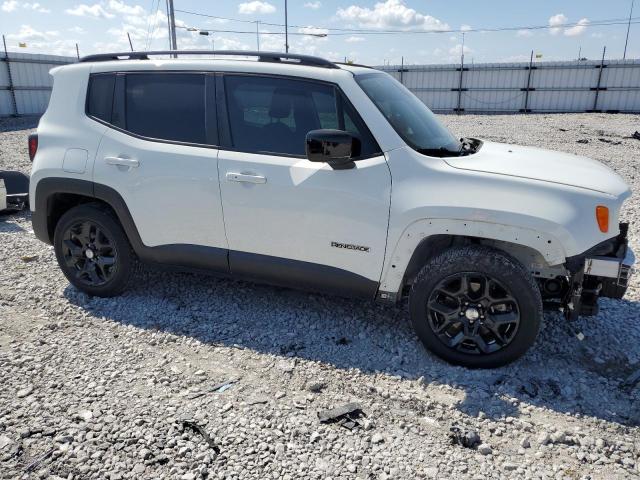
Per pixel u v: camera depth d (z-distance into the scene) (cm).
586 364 357
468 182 330
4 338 380
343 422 292
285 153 369
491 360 341
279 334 393
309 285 382
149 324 405
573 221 314
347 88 357
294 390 323
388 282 357
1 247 585
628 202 805
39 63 2550
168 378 332
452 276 336
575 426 293
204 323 408
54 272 510
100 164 411
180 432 280
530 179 327
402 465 260
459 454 270
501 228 322
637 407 310
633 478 254
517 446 277
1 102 2427
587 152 1359
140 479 247
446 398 317
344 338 387
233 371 344
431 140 373
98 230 430
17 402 304
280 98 372
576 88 2983
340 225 355
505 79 3112
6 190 738
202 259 402
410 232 340
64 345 372
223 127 384
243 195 374
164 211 400
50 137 432
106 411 296
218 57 399
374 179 345
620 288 329
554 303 360
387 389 326
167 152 393
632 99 2889
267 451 268
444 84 3256
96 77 424
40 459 258
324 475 252
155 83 405
